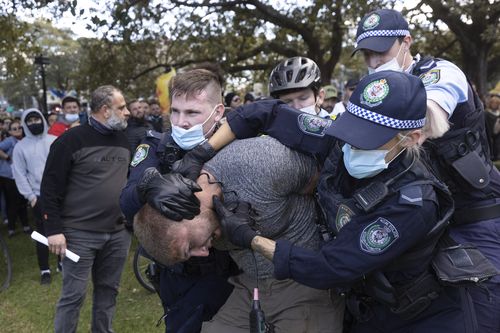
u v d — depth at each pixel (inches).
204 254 61.4
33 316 160.4
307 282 57.2
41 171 194.1
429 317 62.5
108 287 129.6
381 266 55.1
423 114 54.7
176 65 462.3
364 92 55.1
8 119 364.2
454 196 67.9
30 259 224.1
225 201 62.7
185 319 74.6
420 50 526.6
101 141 123.3
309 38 400.5
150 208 59.7
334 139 62.5
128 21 267.4
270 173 61.5
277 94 93.4
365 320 65.4
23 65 469.4
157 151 70.9
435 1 341.7
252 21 382.0
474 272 57.1
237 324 70.5
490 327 64.6
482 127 70.0
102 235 123.3
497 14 401.7
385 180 56.1
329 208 60.9
